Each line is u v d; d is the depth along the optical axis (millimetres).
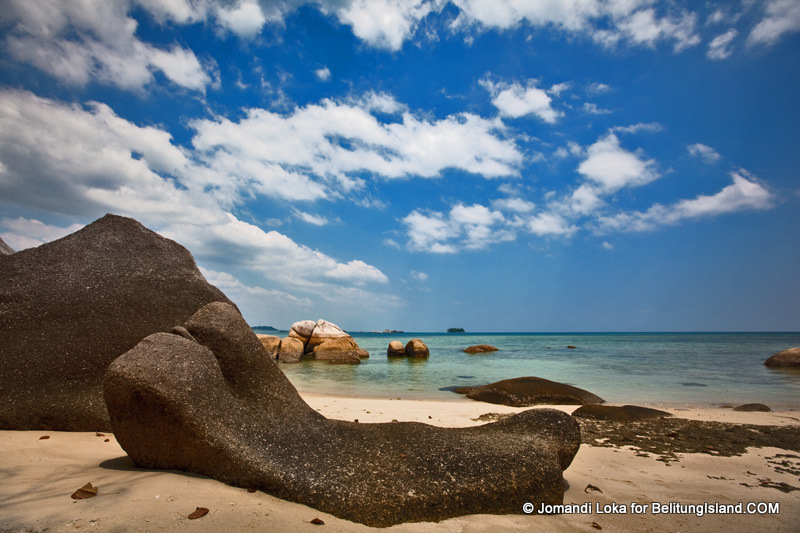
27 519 2623
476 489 3525
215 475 3486
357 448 3887
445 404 11469
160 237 7547
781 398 13594
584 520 3645
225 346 4445
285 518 3012
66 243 6926
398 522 3199
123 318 6383
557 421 4422
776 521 3848
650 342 66875
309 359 29109
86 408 5590
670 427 8320
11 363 5746
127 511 2824
